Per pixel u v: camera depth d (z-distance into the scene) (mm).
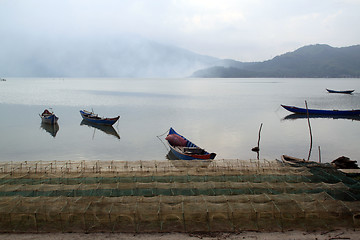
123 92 196375
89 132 67125
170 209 23359
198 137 62344
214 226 22594
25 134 64312
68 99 141000
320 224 22922
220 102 133625
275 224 22891
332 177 32094
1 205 23609
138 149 53156
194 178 31469
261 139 61375
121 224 22672
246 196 25766
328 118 91125
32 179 31359
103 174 32719
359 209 23672
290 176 32219
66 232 21703
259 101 139875
